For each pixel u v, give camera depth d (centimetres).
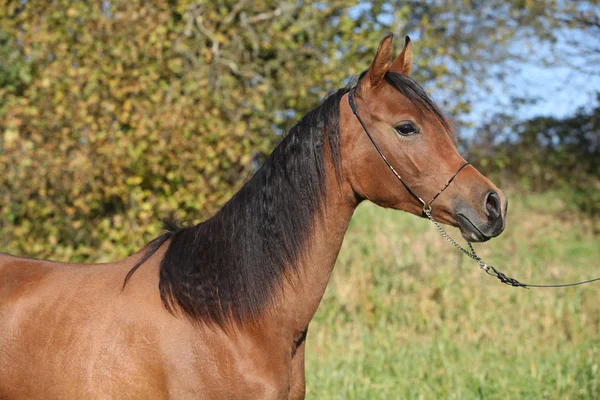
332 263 285
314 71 897
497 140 1380
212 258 278
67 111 773
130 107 784
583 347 557
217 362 266
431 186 269
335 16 964
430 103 275
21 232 783
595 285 756
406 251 817
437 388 479
